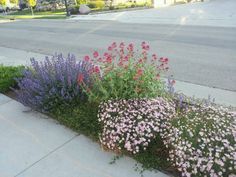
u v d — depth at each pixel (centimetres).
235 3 2583
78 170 344
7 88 596
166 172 326
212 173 278
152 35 1255
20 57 1011
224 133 306
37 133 427
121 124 357
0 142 412
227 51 875
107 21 1970
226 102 513
